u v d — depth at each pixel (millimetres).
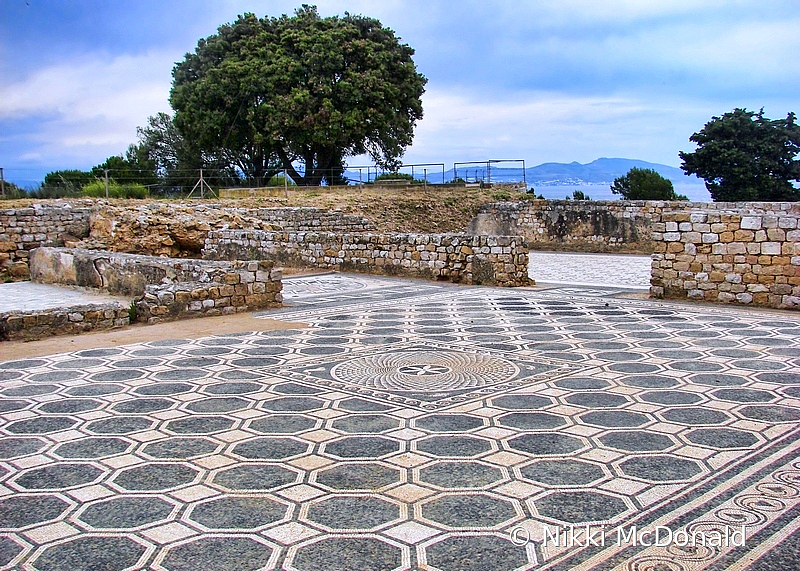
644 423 4793
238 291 10453
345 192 30750
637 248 21500
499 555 3066
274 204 25688
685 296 10984
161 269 12062
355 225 21062
